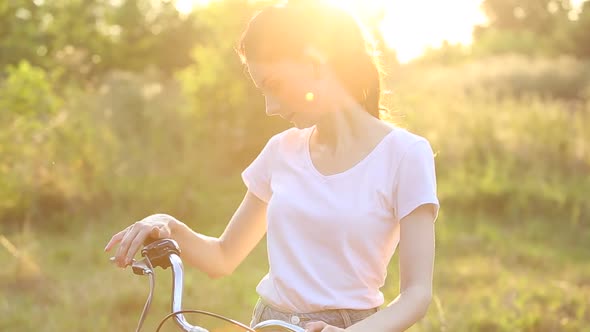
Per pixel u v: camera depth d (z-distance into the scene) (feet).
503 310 17.94
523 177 32.48
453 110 39.78
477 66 64.44
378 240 5.66
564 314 18.28
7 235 24.81
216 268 6.62
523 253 24.62
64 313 17.46
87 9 39.81
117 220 26.94
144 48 71.15
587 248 26.45
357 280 5.70
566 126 38.24
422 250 5.47
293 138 6.18
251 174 6.40
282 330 5.81
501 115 39.50
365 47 5.93
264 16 5.60
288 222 5.86
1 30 33.88
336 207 5.65
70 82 36.01
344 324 5.70
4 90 27.71
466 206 30.17
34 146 27.76
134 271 5.76
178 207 28.32
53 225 26.37
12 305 17.92
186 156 34.68
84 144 29.48
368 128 5.79
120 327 16.76
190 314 17.69
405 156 5.60
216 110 37.01
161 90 43.16
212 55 37.78
